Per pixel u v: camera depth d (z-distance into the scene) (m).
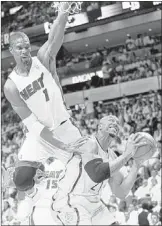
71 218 2.81
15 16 15.79
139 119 12.03
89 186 2.73
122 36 16.33
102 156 2.79
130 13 13.84
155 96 12.33
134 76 13.71
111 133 2.75
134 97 13.43
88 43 16.84
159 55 13.91
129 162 8.13
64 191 2.79
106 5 14.12
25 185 2.65
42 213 3.10
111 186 3.07
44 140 2.60
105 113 12.89
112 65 14.45
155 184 8.66
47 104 2.46
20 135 13.31
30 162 2.66
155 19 14.93
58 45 2.49
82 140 2.48
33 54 15.38
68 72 15.58
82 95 14.34
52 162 3.10
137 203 8.37
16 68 2.48
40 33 15.10
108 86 13.91
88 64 15.36
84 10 14.30
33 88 2.42
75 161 2.69
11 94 2.46
